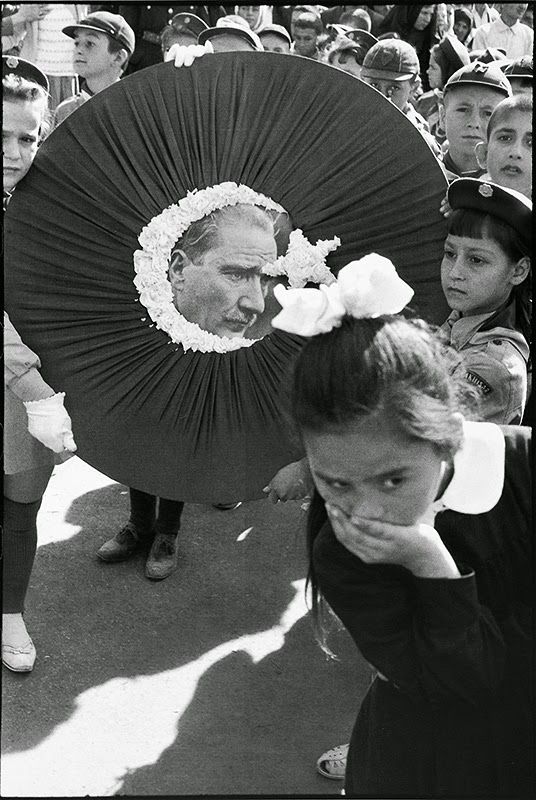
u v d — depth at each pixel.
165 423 2.06
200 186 2.00
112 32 2.59
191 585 2.60
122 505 2.87
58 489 2.91
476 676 1.47
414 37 3.15
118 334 2.04
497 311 2.00
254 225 2.01
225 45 2.61
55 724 2.14
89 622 2.45
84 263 2.03
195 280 2.02
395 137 1.99
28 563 2.29
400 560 1.41
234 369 2.03
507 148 2.21
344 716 2.15
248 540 2.79
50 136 1.99
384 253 2.04
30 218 2.02
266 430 2.05
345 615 1.50
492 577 1.55
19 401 2.17
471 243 1.97
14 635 2.29
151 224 1.99
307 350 1.39
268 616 2.47
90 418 2.07
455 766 1.58
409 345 1.36
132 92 1.97
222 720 2.14
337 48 2.99
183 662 2.31
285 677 2.28
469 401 1.81
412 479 1.40
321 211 2.01
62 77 2.63
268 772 1.99
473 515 1.53
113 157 1.99
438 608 1.40
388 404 1.35
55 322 2.05
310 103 1.98
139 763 2.03
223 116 1.98
